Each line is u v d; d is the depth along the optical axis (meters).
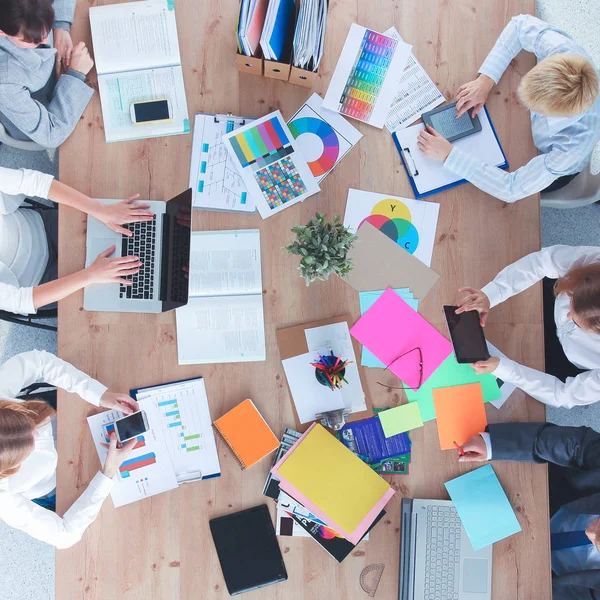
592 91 1.38
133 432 1.47
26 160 2.25
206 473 1.50
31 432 1.37
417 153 1.61
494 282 1.54
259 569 1.48
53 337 2.21
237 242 1.56
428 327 1.56
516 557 1.51
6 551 2.17
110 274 1.49
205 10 1.62
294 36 1.39
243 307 1.54
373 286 1.57
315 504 1.47
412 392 1.55
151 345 1.53
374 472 1.50
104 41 1.59
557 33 1.55
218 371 1.53
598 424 2.25
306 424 1.53
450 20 1.65
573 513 1.71
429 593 1.50
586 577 1.58
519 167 1.62
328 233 1.34
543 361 1.58
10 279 1.60
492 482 1.52
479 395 1.55
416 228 1.59
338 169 1.60
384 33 1.64
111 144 1.57
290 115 1.61
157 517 1.49
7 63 1.45
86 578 1.46
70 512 1.43
